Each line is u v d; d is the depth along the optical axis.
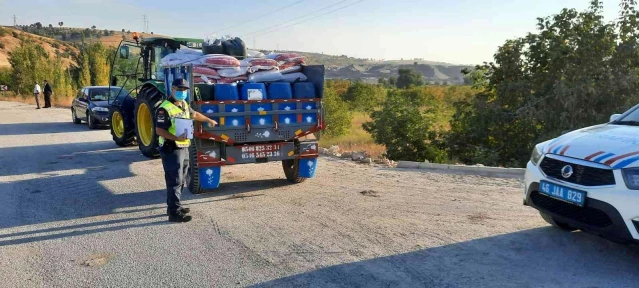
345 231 5.39
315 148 7.71
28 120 20.09
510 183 7.70
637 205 3.83
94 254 4.81
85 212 6.31
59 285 4.10
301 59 7.93
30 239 5.28
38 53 39.16
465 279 4.08
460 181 7.91
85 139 13.96
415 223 5.64
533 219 5.70
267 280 4.13
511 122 12.42
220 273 4.30
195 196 7.14
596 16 11.80
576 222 4.37
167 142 5.75
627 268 4.25
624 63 11.73
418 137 12.66
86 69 37.06
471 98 13.85
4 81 48.62
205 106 6.81
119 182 8.12
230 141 7.04
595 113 11.51
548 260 4.46
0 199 7.02
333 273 4.25
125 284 4.09
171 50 10.84
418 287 3.95
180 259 4.64
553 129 11.72
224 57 7.25
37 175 8.74
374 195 7.04
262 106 7.19
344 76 161.88
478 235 5.18
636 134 4.51
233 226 5.64
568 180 4.38
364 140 16.09
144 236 5.33
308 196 7.06
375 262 4.49
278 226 5.62
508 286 3.93
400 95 13.51
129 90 12.07
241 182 8.08
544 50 12.40
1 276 4.30
